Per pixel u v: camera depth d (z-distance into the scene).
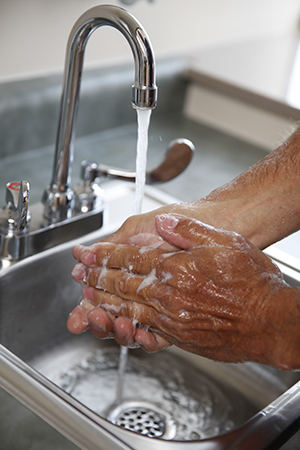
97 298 0.54
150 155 1.11
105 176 0.72
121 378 0.67
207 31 1.47
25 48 1.00
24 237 0.66
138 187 0.57
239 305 0.43
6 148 0.98
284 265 0.71
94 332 0.55
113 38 1.17
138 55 0.49
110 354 0.75
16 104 0.96
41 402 0.42
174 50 1.38
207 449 0.42
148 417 0.65
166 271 0.46
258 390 0.67
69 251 0.70
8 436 0.40
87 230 0.73
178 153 0.68
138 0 1.18
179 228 0.47
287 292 0.43
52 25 1.03
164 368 0.73
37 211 0.71
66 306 0.73
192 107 1.37
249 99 1.24
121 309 0.52
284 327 0.41
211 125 1.33
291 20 1.81
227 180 1.06
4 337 0.67
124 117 1.22
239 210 0.56
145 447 0.41
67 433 0.40
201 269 0.45
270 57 1.54
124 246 0.51
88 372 0.71
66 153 0.65
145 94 0.50
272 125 1.24
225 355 0.46
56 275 0.70
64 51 1.08
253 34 1.67
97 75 1.11
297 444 0.43
